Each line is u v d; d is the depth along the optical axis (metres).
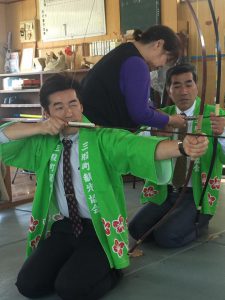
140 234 2.74
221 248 2.63
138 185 4.61
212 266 2.36
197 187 2.72
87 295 1.92
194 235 2.76
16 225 3.26
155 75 4.52
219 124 2.28
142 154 1.77
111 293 2.07
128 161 1.86
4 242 2.87
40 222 2.16
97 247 2.05
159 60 2.41
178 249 2.64
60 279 1.92
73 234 2.13
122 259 2.00
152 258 2.50
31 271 2.04
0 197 3.75
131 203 3.84
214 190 2.77
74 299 1.91
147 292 2.07
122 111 2.42
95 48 6.51
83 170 1.98
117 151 1.88
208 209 2.76
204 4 5.25
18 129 1.98
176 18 5.53
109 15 6.40
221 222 3.14
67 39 7.02
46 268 2.04
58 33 7.12
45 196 2.12
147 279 2.21
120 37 6.13
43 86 1.98
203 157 2.67
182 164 2.71
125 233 2.05
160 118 2.47
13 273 2.35
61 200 2.12
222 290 2.07
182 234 2.65
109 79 2.38
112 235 1.98
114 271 2.12
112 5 6.33
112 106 2.40
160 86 4.52
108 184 1.98
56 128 1.90
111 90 2.38
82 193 2.04
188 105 2.75
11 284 2.22
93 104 2.39
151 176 1.78
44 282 2.04
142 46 2.40
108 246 2.00
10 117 7.91
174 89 2.75
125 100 2.40
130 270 2.33
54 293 2.10
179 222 2.66
